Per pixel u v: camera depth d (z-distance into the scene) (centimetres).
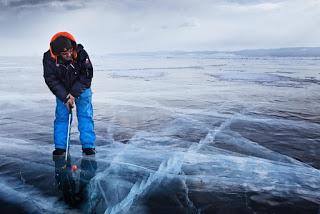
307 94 709
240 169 331
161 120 512
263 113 549
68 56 342
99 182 306
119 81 941
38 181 308
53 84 351
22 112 582
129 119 520
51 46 338
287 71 1112
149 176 317
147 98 687
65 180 309
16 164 346
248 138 424
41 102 670
